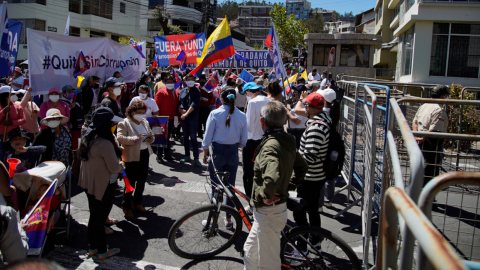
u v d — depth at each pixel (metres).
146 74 9.95
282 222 2.87
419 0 16.25
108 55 8.36
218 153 4.39
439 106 5.21
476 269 1.66
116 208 5.03
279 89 4.99
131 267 3.54
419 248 1.25
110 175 3.56
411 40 17.89
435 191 1.33
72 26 30.39
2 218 2.18
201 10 46.94
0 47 4.88
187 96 7.21
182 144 9.35
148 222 4.61
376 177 4.56
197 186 6.04
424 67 16.78
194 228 3.70
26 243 2.41
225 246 3.79
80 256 3.71
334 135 3.53
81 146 3.50
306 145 3.48
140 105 4.62
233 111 4.41
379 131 4.68
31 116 6.21
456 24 16.28
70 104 6.36
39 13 27.66
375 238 4.33
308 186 3.56
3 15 4.76
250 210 4.42
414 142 1.56
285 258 3.32
